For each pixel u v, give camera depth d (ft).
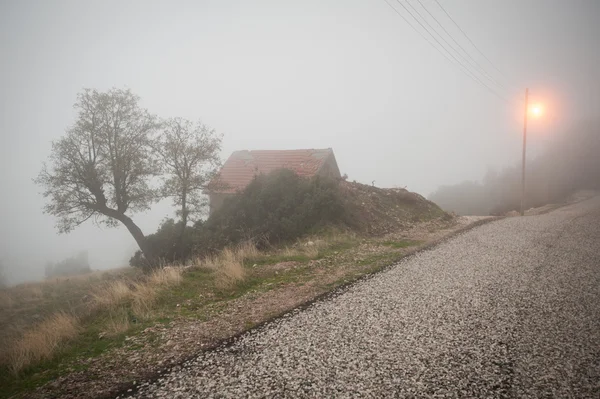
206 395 13.76
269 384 14.30
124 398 14.03
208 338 19.44
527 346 16.48
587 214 62.13
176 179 63.67
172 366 16.51
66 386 15.31
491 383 13.65
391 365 15.33
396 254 38.01
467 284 26.09
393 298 23.93
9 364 18.16
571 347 16.19
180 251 59.72
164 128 72.49
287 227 51.34
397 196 70.08
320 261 36.19
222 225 56.95
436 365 15.16
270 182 60.64
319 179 59.26
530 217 63.67
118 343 19.76
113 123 68.90
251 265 36.50
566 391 12.95
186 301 26.55
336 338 18.26
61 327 21.84
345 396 13.21
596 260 30.78
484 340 17.25
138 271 63.21
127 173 67.97
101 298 28.89
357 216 55.83
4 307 46.47
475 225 57.11
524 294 23.40
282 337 18.79
